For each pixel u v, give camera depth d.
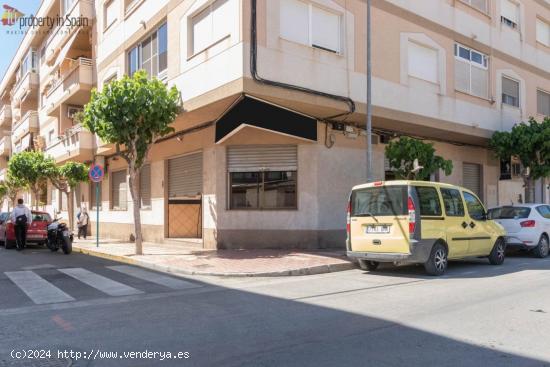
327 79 13.44
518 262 12.57
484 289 8.45
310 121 14.15
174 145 17.20
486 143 19.86
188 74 14.01
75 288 8.89
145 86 12.82
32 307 7.33
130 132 12.97
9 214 19.09
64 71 26.61
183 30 14.33
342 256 12.50
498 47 19.75
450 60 17.31
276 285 9.17
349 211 10.88
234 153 14.84
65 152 24.33
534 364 4.61
